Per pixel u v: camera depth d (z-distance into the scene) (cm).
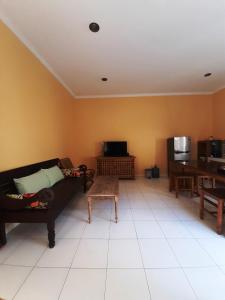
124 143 579
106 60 378
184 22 270
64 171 378
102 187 300
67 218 284
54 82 423
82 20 262
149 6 241
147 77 464
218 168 278
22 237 230
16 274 167
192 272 168
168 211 309
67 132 522
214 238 225
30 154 307
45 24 265
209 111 587
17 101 270
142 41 315
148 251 200
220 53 360
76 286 153
